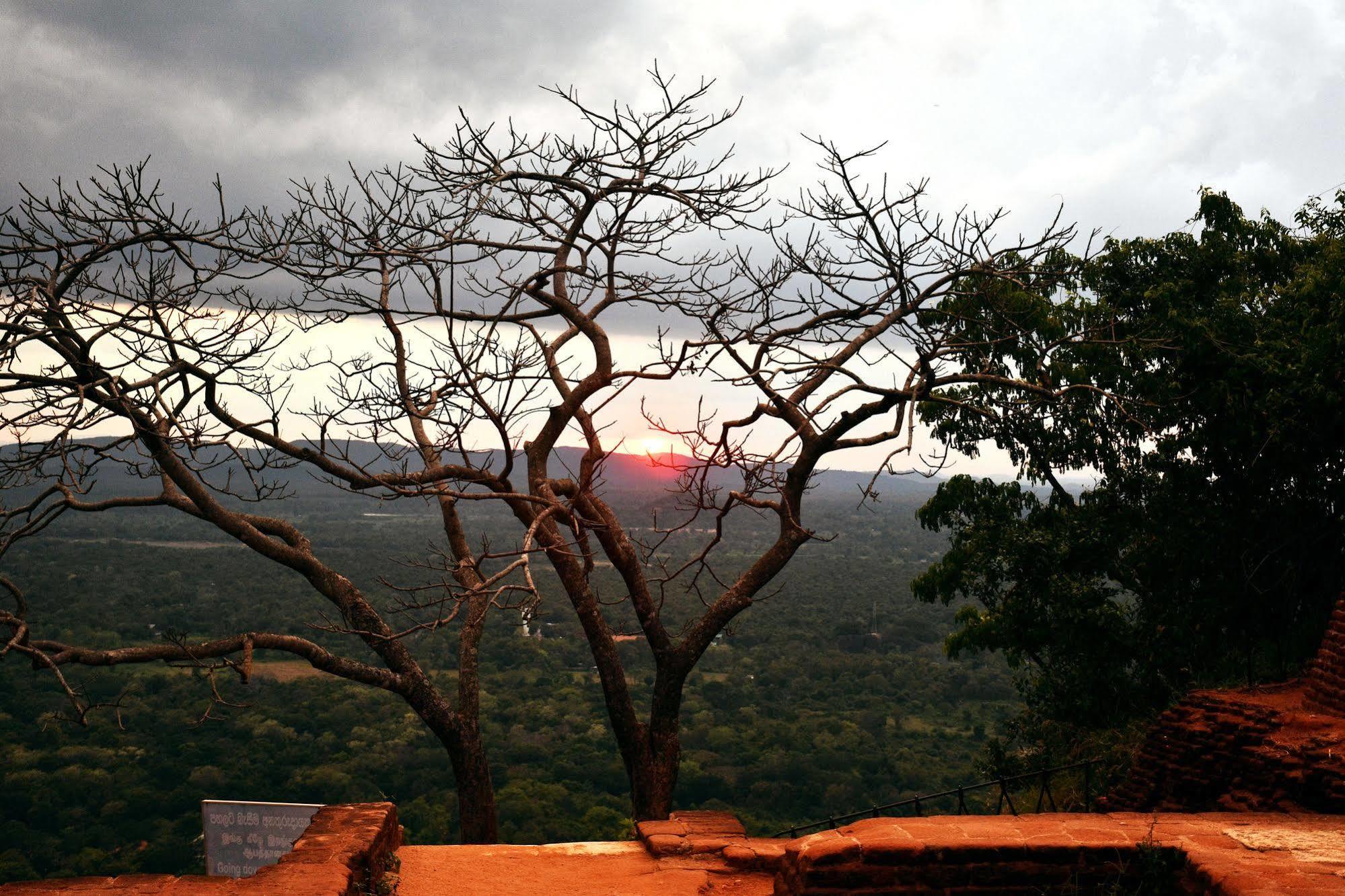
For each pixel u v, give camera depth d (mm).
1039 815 7270
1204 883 5734
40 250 11000
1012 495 18688
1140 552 17141
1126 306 17484
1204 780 8891
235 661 11289
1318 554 15375
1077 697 17719
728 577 60688
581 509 13359
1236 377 15102
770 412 12969
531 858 8500
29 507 11250
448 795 36750
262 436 11711
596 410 14500
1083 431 17438
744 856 8078
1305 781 7707
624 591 58562
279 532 13133
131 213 11195
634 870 8078
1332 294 14180
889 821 7117
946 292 13156
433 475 12133
